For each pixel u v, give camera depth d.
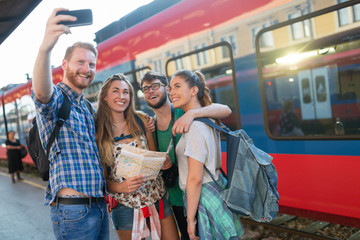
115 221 2.15
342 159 2.86
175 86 1.91
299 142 3.14
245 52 3.45
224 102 3.72
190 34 3.95
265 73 3.33
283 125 3.27
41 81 1.60
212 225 1.75
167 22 4.22
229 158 1.81
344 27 2.76
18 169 8.78
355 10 2.69
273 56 3.25
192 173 1.74
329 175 2.95
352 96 2.83
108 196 2.15
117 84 2.07
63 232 1.81
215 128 1.89
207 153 1.78
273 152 3.35
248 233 3.59
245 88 3.50
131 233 2.15
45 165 1.85
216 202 1.76
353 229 3.37
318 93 3.03
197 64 3.91
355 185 2.79
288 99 3.21
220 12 3.62
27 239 4.19
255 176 1.78
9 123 10.77
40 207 5.60
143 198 2.06
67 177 1.78
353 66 2.76
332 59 2.88
